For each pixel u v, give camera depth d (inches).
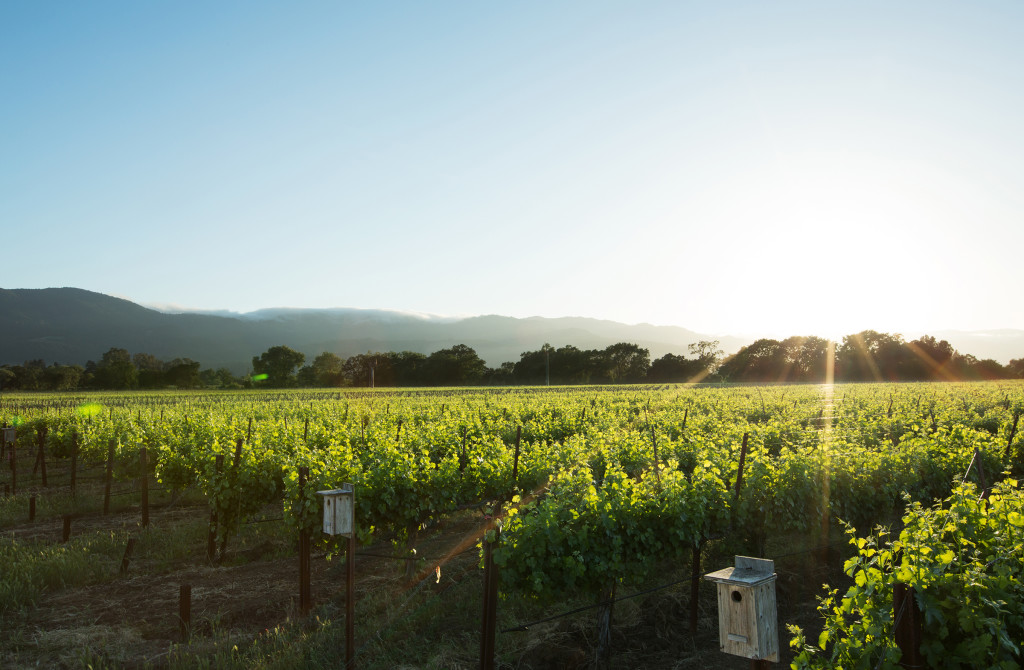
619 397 1713.8
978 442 489.1
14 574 381.7
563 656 286.8
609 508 298.8
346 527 283.3
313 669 275.4
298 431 646.5
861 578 168.2
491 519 285.0
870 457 429.7
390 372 4404.5
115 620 335.6
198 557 449.4
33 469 863.7
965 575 156.4
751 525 374.9
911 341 4220.0
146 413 1067.3
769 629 166.6
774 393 1868.8
